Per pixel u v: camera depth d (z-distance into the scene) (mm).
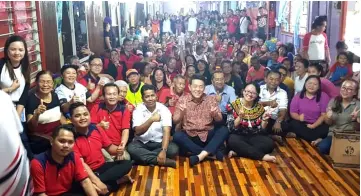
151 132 3359
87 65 4137
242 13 6816
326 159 3434
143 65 4352
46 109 2947
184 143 3422
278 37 6988
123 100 3539
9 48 2621
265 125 3541
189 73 4316
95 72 3904
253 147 3453
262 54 5473
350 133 3203
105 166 2812
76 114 2641
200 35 6441
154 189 2846
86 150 2699
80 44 5004
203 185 2906
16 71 2697
